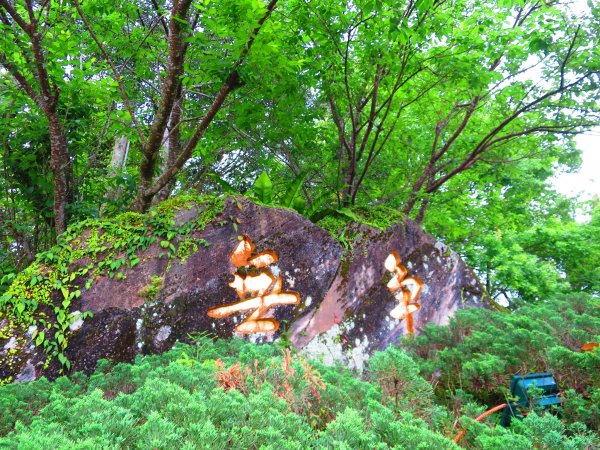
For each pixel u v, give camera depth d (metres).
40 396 2.75
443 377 3.73
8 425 2.25
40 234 6.44
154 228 4.48
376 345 5.23
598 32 6.70
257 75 5.06
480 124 8.63
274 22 5.37
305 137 7.02
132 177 5.98
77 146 6.00
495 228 10.74
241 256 4.62
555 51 6.95
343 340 5.00
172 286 4.29
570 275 9.90
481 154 8.57
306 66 5.99
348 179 7.01
